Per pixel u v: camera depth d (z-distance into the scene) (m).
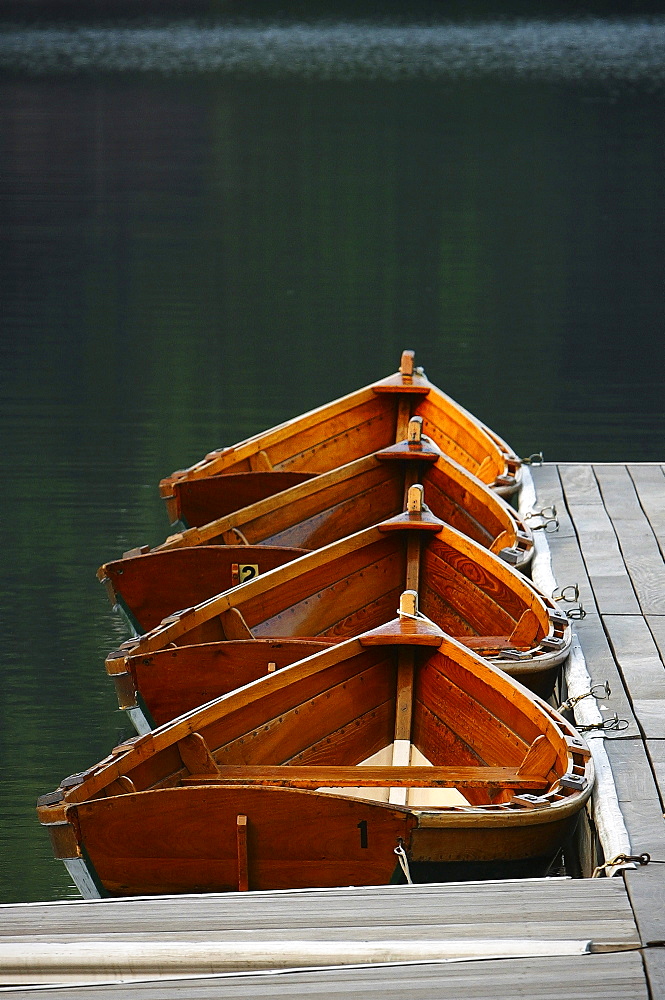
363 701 21.53
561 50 177.50
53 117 126.50
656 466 35.00
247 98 139.38
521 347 57.91
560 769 18.53
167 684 22.83
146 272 72.75
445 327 61.53
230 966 13.27
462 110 132.12
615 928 13.87
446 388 51.28
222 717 19.52
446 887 14.98
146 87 145.88
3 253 77.00
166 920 14.11
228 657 22.88
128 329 61.19
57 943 13.57
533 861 17.45
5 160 106.12
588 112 131.62
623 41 185.88
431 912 14.27
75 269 73.44
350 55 172.50
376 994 12.58
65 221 85.56
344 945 13.41
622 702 21.14
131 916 14.24
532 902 14.52
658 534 29.47
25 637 29.31
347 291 68.62
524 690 19.64
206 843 17.02
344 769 19.11
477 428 34.53
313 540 29.86
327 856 16.91
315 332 60.66
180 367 54.53
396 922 14.02
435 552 25.88
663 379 52.75
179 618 23.62
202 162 106.56
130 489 39.25
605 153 110.81
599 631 24.22
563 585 26.44
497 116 128.75
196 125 123.38
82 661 28.25
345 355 56.50
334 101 137.38
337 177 100.56
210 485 32.34
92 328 61.28
